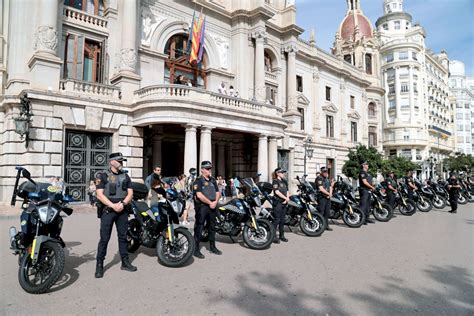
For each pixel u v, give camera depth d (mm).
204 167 6875
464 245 7535
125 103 16422
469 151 81938
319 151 32625
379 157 30594
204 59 23062
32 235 4848
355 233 9273
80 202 14984
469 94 84375
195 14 22156
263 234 7438
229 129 18469
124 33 17266
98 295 4371
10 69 15242
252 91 24312
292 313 3818
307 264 5949
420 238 8414
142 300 4207
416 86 60406
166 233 5953
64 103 14469
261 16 23922
